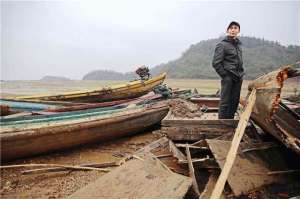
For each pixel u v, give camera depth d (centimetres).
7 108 639
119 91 1155
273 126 377
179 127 535
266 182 383
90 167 504
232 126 522
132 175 369
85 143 635
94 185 354
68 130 562
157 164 406
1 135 482
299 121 458
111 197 328
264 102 376
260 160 414
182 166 438
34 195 414
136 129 750
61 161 560
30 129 516
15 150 513
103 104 801
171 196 318
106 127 646
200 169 434
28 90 3403
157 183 346
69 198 333
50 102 788
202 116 734
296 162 421
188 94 1141
